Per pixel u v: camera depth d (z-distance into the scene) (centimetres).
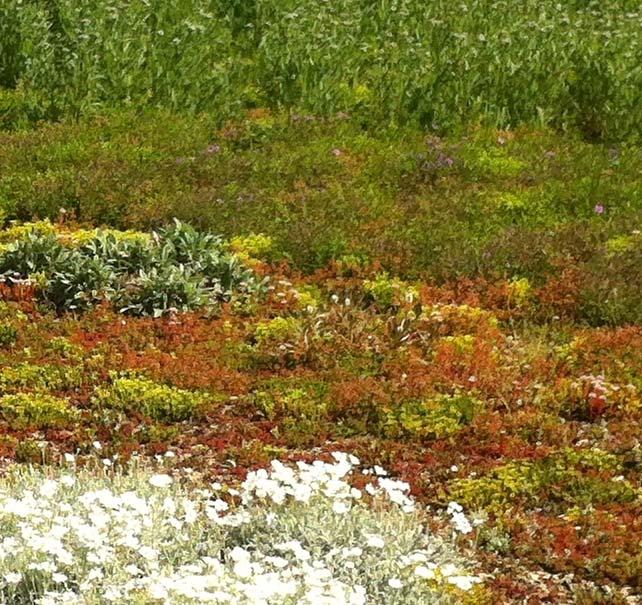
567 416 1215
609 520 978
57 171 1898
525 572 909
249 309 1442
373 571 805
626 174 2041
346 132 2162
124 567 755
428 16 2600
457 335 1391
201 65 2331
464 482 1037
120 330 1361
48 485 834
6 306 1419
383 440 1138
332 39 2422
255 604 689
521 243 1661
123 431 1120
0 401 1167
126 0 2494
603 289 1506
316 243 1644
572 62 2405
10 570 751
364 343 1346
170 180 1894
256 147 2081
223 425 1156
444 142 2127
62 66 2283
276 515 855
